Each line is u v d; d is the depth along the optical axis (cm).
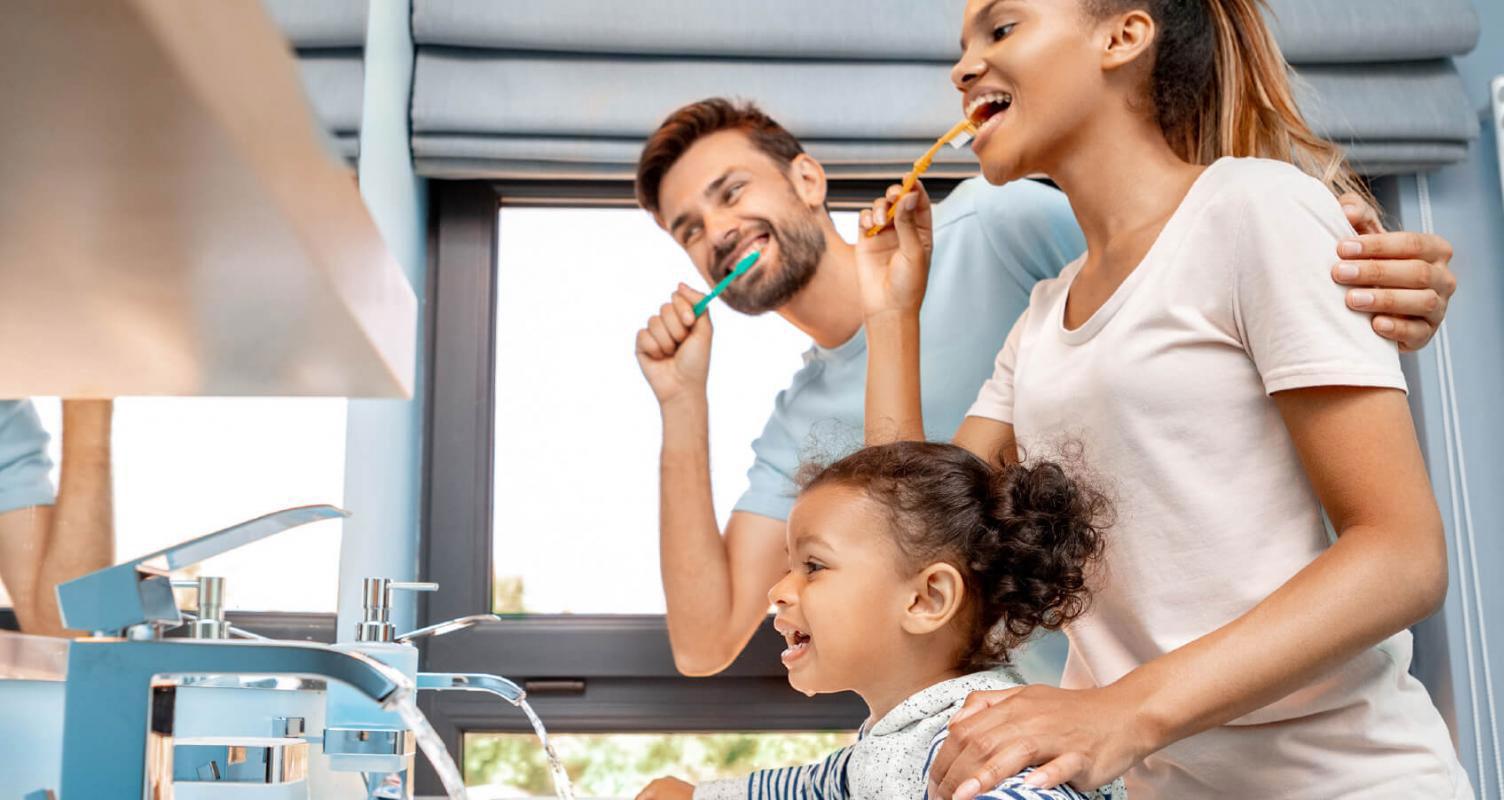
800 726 175
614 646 175
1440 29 172
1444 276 92
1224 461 94
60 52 29
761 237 162
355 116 127
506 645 175
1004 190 166
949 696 96
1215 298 94
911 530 102
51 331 56
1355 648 82
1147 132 107
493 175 177
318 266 46
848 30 174
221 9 32
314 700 103
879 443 134
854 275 165
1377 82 174
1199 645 82
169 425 97
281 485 114
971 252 168
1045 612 102
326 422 124
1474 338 175
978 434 122
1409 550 83
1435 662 169
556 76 174
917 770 93
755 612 160
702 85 175
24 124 33
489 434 182
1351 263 89
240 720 96
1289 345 89
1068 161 107
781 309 166
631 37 173
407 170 171
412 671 89
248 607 108
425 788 169
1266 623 81
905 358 137
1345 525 88
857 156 175
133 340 58
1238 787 94
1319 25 171
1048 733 78
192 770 76
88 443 86
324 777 103
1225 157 100
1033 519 102
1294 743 91
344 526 129
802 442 166
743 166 162
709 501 158
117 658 54
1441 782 90
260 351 60
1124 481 98
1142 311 97
